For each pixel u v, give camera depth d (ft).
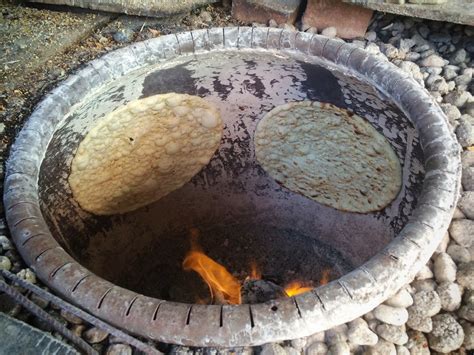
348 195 2.18
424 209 1.33
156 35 2.14
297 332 1.12
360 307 1.16
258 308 1.14
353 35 2.25
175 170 2.32
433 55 2.11
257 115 2.19
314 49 1.83
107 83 1.79
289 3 2.25
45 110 1.63
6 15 2.15
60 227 1.85
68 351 1.08
